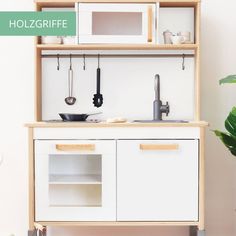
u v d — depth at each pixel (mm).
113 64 2936
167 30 2812
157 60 2934
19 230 2977
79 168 2549
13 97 2963
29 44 2959
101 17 2691
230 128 2500
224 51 2947
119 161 2438
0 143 2973
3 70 2961
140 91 2941
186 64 2928
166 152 2432
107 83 2939
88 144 2432
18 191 2975
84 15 2672
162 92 2936
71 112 2945
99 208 2447
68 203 2496
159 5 2807
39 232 2729
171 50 2914
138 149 2432
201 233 2428
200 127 2426
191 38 2910
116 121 2545
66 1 2693
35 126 2430
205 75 2951
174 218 2443
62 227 2947
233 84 2949
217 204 2969
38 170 2445
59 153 2443
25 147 2975
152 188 2438
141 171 2438
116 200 2441
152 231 2947
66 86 2943
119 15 2695
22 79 2963
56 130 2443
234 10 2949
